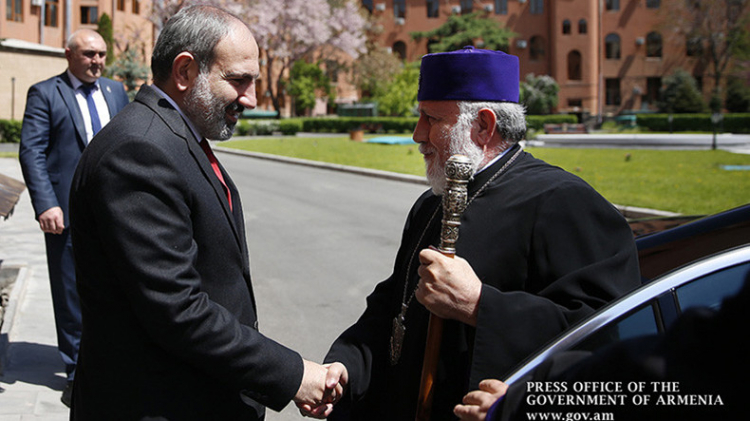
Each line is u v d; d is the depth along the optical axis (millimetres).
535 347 1821
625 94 57469
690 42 54969
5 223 10094
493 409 1695
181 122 2002
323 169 19781
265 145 29516
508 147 2133
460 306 1883
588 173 17938
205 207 1983
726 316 1589
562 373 1650
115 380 1950
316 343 5227
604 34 57406
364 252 8547
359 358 2270
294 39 49156
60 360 4574
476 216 2045
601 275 1858
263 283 7035
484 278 1988
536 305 1841
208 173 2016
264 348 1970
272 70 54062
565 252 1921
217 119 2045
